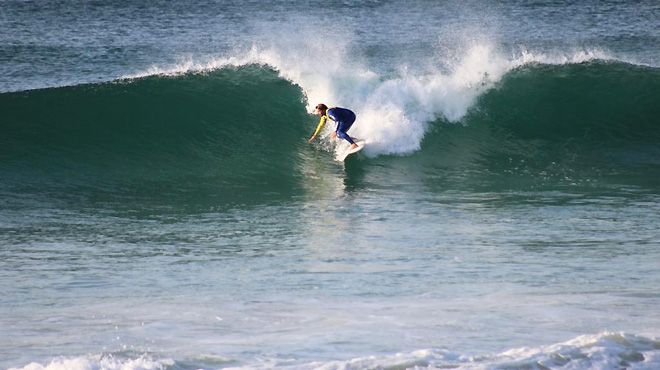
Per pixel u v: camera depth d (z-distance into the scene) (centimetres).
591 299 3588
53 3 14400
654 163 6862
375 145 6875
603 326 3234
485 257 4325
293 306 3509
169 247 4547
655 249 4469
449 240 4681
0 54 10294
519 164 6794
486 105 7450
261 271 4078
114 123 6994
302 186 6144
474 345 3027
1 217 5225
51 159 6562
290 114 7250
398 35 12012
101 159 6625
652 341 3033
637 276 3959
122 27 12375
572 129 7381
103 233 4853
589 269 4091
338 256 4359
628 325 3241
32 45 10881
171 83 7450
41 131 6838
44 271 4081
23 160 6512
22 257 4338
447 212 5388
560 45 11738
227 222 5128
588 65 7906
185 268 4141
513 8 14575
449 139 7150
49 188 6000
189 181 6234
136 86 7375
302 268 4131
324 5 14600
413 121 7150
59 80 9169
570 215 5284
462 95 7431
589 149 7169
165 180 6253
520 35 12388
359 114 7125
